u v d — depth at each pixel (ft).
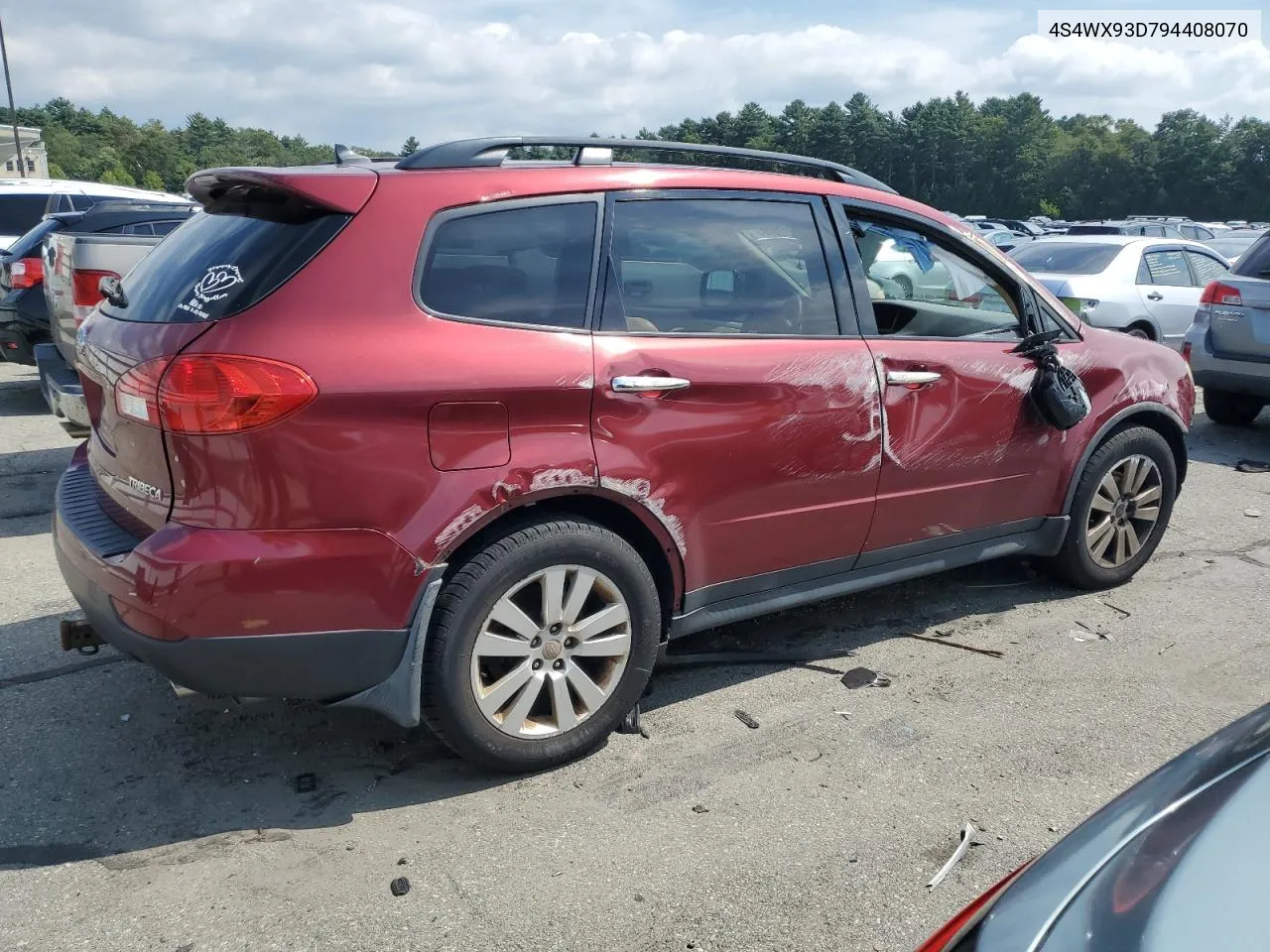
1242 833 4.73
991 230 120.16
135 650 8.95
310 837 9.36
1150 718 11.75
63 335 19.93
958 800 10.03
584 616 10.39
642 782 10.30
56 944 7.95
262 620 8.80
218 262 9.48
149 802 9.86
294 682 9.10
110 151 463.83
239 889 8.63
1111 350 14.85
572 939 8.07
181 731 11.18
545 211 10.18
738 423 10.96
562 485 9.85
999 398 13.30
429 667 9.58
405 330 9.15
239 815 9.68
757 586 11.84
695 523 10.94
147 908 8.37
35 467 22.41
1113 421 14.78
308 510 8.78
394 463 9.02
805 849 9.23
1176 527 19.34
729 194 11.44
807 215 12.04
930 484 12.93
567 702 10.35
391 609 9.21
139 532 9.41
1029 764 10.71
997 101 449.06
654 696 12.17
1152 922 4.29
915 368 12.43
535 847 9.23
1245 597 15.65
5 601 14.83
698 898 8.56
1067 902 4.67
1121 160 395.75
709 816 9.73
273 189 9.48
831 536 12.19
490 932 8.14
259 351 8.60
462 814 9.73
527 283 9.95
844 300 12.14
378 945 7.98
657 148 11.23
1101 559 15.47
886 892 8.67
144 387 8.88
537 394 9.61
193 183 10.82
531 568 9.84
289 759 10.68
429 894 8.58
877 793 10.14
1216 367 26.20
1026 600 15.35
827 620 14.52
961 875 8.89
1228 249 68.13
